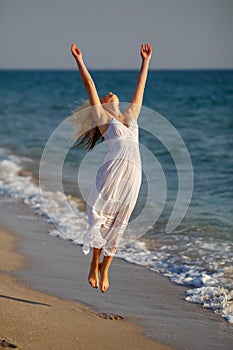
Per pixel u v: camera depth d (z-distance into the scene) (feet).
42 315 17.79
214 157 53.88
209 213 32.65
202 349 16.08
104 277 18.04
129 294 20.66
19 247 26.58
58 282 21.62
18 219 32.09
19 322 16.98
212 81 232.12
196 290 20.98
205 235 28.35
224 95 139.95
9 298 19.12
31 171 46.44
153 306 19.49
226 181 42.42
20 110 112.68
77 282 21.76
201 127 79.25
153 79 269.85
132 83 232.94
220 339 16.81
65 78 345.92
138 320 18.15
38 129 79.51
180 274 23.02
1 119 95.09
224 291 20.70
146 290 21.15
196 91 159.43
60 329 16.76
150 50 18.39
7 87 222.28
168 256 25.27
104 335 16.66
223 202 35.47
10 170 46.57
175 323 17.98
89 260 24.93
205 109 106.93
